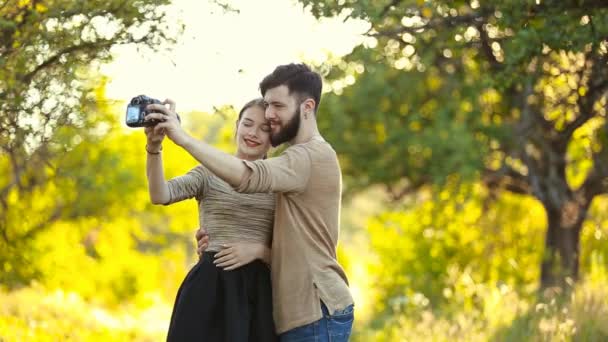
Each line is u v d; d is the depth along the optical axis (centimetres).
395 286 1708
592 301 954
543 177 1432
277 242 515
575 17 629
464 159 1445
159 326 1628
